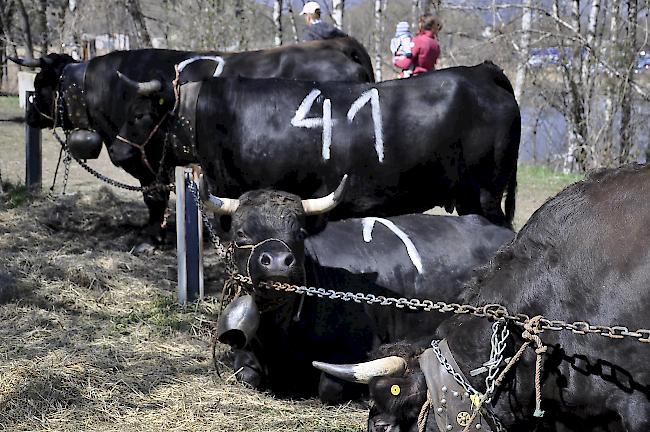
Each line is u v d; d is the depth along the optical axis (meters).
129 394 5.79
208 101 7.50
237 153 7.41
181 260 7.64
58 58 10.62
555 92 16.59
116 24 28.12
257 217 5.30
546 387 3.71
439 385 3.58
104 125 10.00
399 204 7.65
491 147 7.48
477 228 6.50
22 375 5.90
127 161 9.32
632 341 3.51
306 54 9.59
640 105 15.85
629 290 3.54
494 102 7.46
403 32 10.84
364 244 6.20
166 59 9.70
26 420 5.36
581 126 15.58
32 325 7.00
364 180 7.46
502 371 3.67
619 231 3.62
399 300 4.34
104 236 9.95
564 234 3.76
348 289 5.95
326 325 5.84
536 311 3.74
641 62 15.57
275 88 7.49
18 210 10.82
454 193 7.64
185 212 7.60
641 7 15.62
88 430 5.27
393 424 3.61
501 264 3.95
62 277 8.22
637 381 3.53
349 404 5.75
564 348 3.66
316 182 7.48
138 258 9.13
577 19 15.62
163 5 22.83
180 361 6.43
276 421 5.46
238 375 6.05
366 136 7.36
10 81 29.73
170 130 8.63
